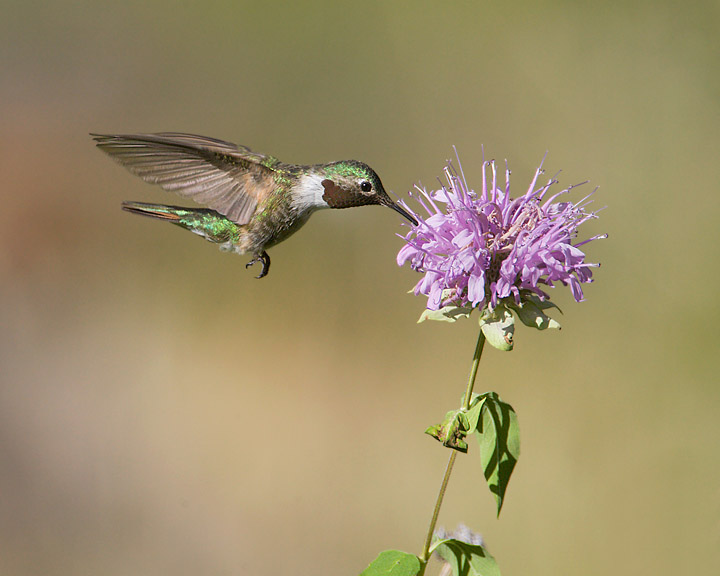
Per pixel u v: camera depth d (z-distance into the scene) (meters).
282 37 14.49
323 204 6.27
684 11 13.61
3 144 14.71
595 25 13.96
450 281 4.66
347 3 14.29
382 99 14.30
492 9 14.03
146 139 6.00
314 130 14.46
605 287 12.70
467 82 14.10
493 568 4.84
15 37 15.04
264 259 6.52
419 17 14.20
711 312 12.09
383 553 4.72
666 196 13.05
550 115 13.88
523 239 4.59
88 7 15.18
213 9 14.71
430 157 14.13
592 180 13.44
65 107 14.98
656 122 13.55
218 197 6.30
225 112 14.70
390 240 13.47
